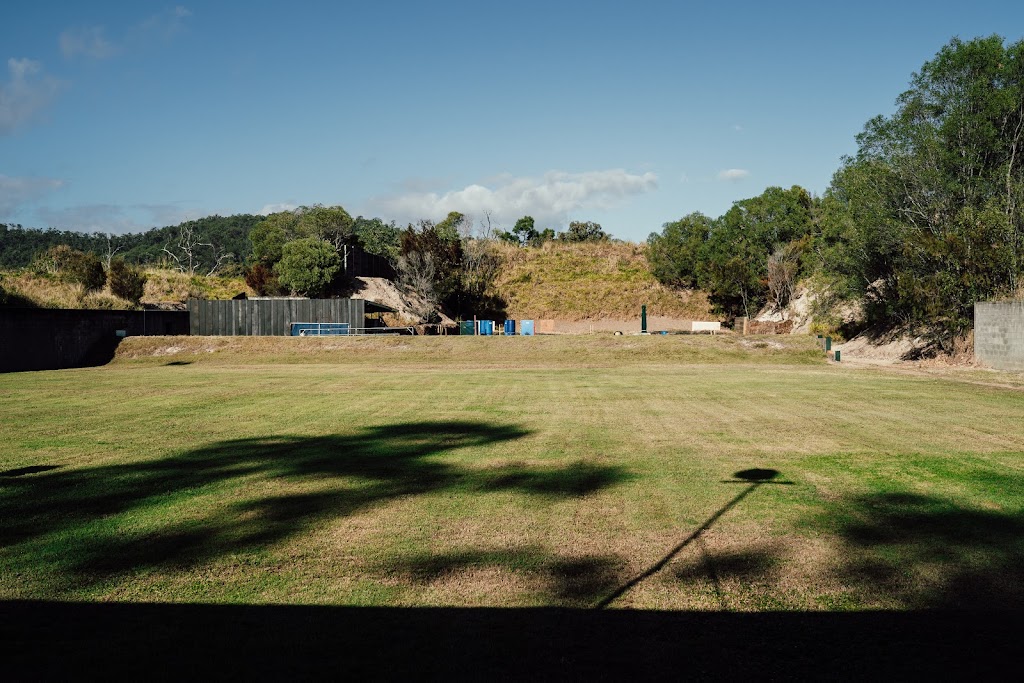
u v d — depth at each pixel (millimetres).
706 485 9156
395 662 4457
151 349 39719
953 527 7289
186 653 4605
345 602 5453
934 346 34312
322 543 6883
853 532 7141
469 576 5996
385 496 8672
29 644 4754
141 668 4398
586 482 9352
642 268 72812
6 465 10641
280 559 6434
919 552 6539
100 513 7984
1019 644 4719
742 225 62938
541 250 78188
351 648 4668
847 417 15328
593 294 67500
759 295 61031
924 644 4727
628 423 14594
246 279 61875
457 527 7387
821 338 39719
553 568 6180
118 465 10609
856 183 36281
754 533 7137
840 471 9953
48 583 5879
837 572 6059
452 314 63938
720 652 4609
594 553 6574
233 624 5062
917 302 32312
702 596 5559
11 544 6895
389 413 16375
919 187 34375
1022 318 27719
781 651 4625
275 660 4496
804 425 14195
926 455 11078
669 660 4496
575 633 4898
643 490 8898
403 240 64688
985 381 23938
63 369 34656
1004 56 34156
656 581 5871
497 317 64625
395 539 6996
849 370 29625
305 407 17594
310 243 56938
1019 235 30422
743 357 36500
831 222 43688
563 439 12695
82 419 15594
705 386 22516
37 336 35500
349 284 59344
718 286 59688
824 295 46906
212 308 47625
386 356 38062
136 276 51406
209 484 9344
